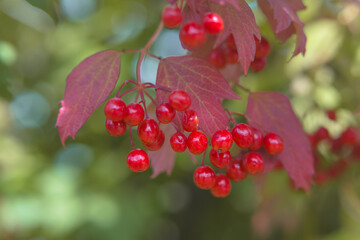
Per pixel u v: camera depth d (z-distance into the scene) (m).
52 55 0.69
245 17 0.30
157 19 0.61
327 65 0.51
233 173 0.33
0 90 0.44
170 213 0.78
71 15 0.67
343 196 0.54
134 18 0.65
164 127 0.34
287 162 0.34
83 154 0.70
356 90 0.49
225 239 0.71
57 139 0.72
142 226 0.64
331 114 0.45
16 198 0.61
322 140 0.43
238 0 0.30
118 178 0.66
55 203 0.61
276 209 0.51
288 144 0.34
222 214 0.73
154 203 0.68
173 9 0.29
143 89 0.31
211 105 0.31
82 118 0.30
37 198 0.62
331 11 0.49
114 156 0.67
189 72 0.31
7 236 0.64
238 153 0.35
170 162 0.36
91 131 0.69
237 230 0.71
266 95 0.34
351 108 0.48
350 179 0.49
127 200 0.65
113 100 0.30
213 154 0.32
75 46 0.65
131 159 0.31
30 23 0.63
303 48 0.32
